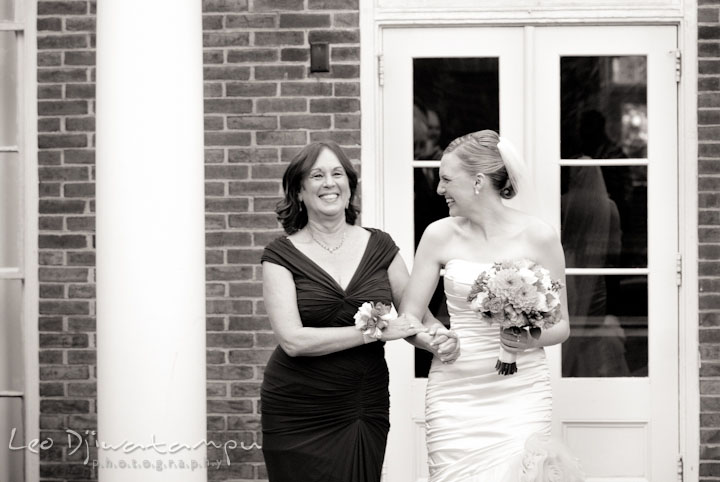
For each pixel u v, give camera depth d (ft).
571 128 18.48
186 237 13.21
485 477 12.91
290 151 18.28
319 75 18.28
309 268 12.72
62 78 18.45
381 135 18.47
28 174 18.49
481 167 13.02
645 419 18.42
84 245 18.45
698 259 18.06
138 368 13.05
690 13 18.08
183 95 13.21
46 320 18.48
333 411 12.72
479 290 12.54
